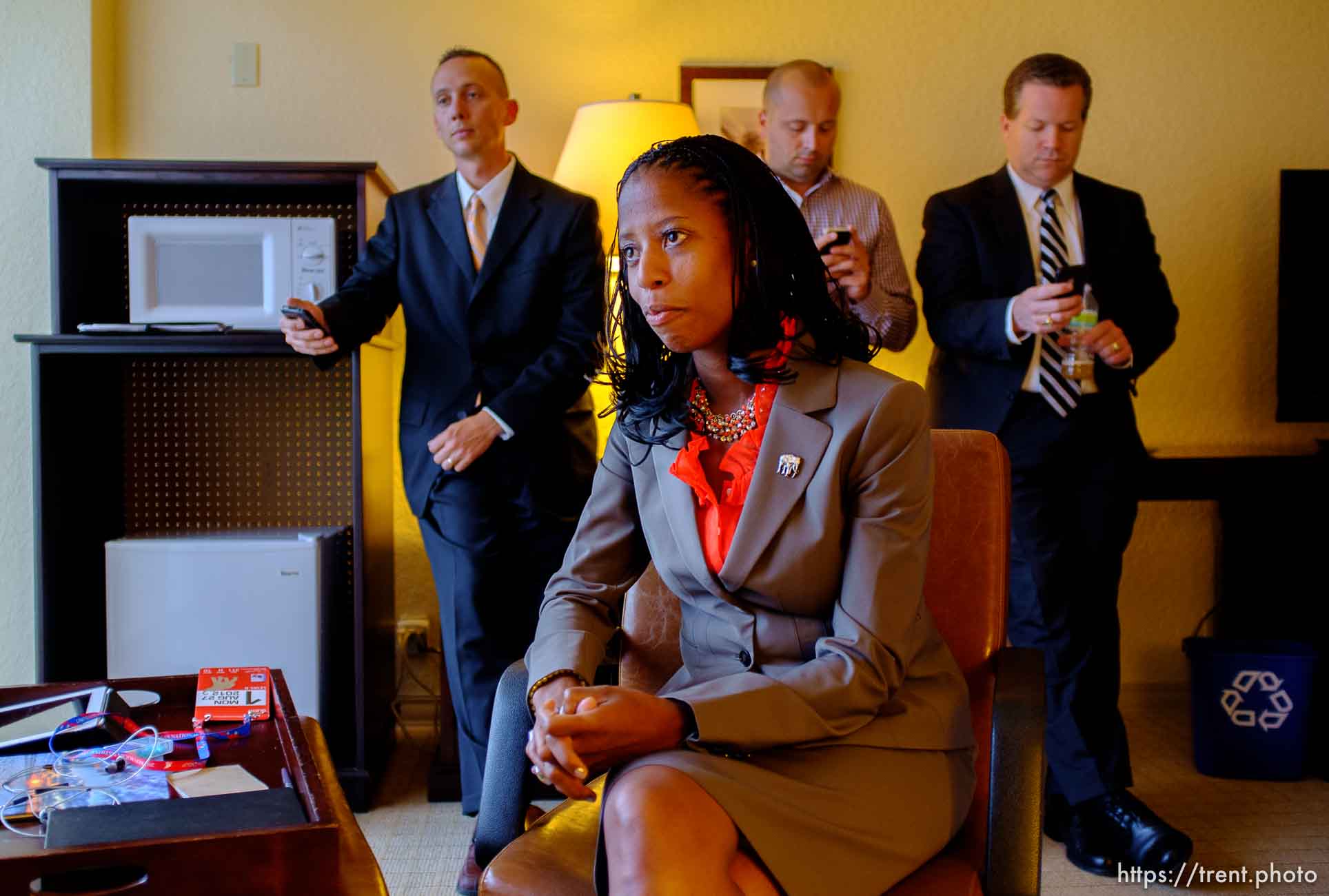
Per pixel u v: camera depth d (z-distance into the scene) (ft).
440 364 8.61
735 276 4.06
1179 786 9.16
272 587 8.70
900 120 10.76
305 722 5.57
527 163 10.59
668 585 4.61
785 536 4.20
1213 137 10.99
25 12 9.68
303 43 10.33
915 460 4.18
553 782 3.50
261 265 8.93
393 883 7.38
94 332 8.54
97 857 3.52
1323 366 10.37
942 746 4.21
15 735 4.93
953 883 3.84
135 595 8.66
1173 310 8.89
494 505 8.42
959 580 4.99
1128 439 8.57
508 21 10.50
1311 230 10.30
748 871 3.47
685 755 3.61
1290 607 9.99
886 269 9.57
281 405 10.18
